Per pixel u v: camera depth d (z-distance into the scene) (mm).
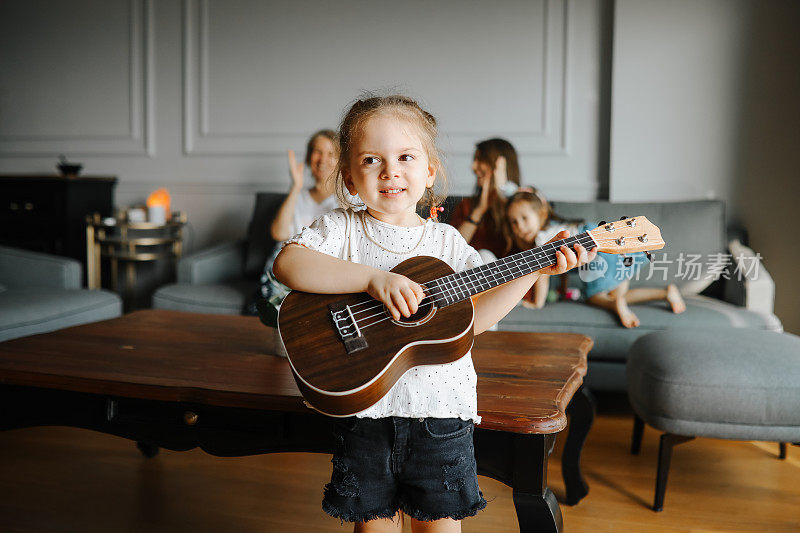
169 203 4000
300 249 1140
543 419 1207
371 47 3721
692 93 3234
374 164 1108
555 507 1249
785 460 2223
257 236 3391
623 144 3338
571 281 2869
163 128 4062
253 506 1879
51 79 4234
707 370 1845
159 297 2918
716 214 2896
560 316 2592
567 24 3451
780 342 2002
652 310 2611
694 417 1831
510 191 2805
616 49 3311
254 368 1513
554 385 1409
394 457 1113
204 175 4020
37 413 1482
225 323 2053
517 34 3527
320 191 3127
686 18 3219
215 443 1373
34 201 3816
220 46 3936
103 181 3990
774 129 3125
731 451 2301
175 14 3975
